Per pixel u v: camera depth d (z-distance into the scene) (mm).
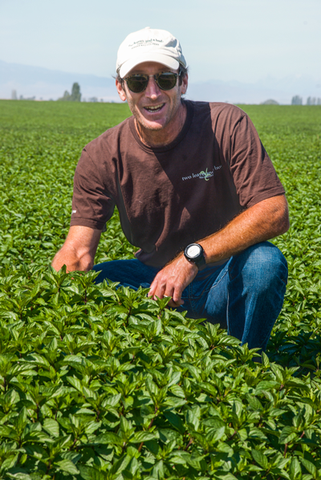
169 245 3914
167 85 3326
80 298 2828
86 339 2422
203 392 2209
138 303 2787
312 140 24359
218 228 3838
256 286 2996
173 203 3689
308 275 5434
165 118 3389
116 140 3689
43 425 1876
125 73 3346
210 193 3662
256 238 3160
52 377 2145
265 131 30094
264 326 3109
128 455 1795
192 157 3562
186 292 3812
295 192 10523
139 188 3699
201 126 3576
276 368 2340
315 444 1949
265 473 1916
